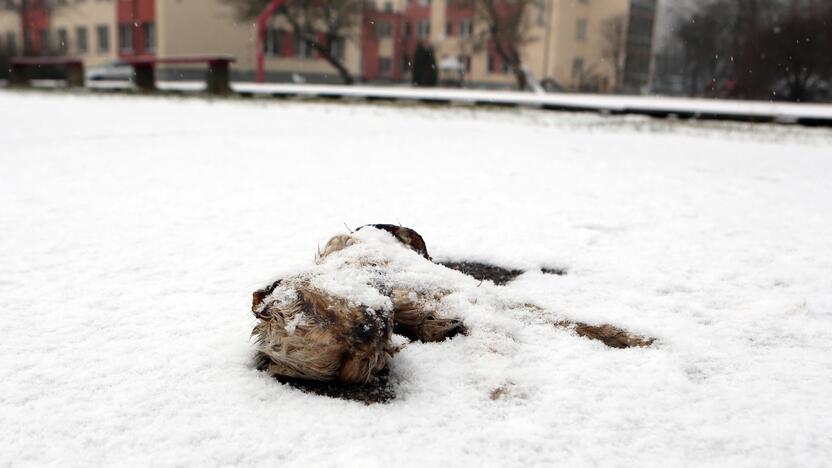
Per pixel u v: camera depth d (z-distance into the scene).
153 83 9.96
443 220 1.93
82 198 2.14
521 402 0.90
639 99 8.23
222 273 1.40
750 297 1.34
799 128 5.64
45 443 0.78
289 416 0.85
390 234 1.18
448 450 0.79
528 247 1.66
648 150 3.84
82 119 5.01
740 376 1.00
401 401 0.90
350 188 2.39
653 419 0.87
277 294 0.94
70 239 1.65
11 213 1.92
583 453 0.79
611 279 1.43
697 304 1.28
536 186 2.52
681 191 2.49
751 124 5.98
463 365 0.99
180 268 1.43
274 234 1.73
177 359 0.99
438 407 0.88
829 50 11.78
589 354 1.05
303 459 0.76
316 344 0.89
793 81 12.12
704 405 0.91
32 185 2.33
